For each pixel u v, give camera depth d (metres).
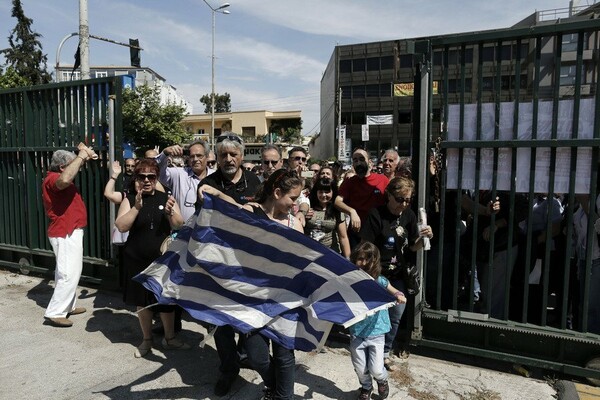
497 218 3.89
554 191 3.37
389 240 3.58
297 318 2.88
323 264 2.88
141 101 26.94
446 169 3.68
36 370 3.57
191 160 4.56
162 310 3.77
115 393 3.24
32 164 5.75
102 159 5.16
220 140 3.77
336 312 2.81
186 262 3.14
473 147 3.54
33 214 5.81
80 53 8.43
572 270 3.85
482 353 3.63
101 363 3.70
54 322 4.43
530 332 3.45
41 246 5.83
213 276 2.99
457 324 3.78
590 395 3.21
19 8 30.11
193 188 4.57
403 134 47.91
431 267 4.02
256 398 3.21
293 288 2.93
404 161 6.30
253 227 2.88
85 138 5.27
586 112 3.25
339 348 4.07
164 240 3.78
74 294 4.56
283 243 2.88
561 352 3.45
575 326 3.79
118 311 4.88
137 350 3.83
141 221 3.75
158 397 3.20
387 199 3.67
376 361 3.04
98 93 5.08
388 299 2.81
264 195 3.06
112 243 5.14
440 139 3.71
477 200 3.60
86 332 4.33
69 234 4.49
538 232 4.03
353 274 2.85
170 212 3.71
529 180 3.43
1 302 5.07
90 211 5.36
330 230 4.43
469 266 4.07
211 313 2.95
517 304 3.93
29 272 6.07
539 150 3.38
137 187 3.69
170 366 3.67
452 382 3.45
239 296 2.99
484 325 3.56
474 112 3.58
